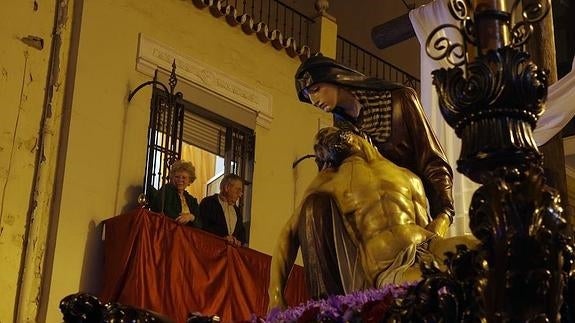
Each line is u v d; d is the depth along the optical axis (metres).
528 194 1.96
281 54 11.47
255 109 10.88
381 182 3.19
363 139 3.41
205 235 8.83
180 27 10.29
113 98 9.35
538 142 4.49
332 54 12.16
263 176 10.76
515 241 1.92
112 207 8.98
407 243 2.99
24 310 8.14
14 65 8.78
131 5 9.84
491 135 2.04
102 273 8.66
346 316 2.45
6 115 8.59
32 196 8.55
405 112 3.56
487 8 2.22
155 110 9.69
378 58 12.55
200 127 10.28
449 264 2.09
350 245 3.15
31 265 8.31
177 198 9.02
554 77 4.77
